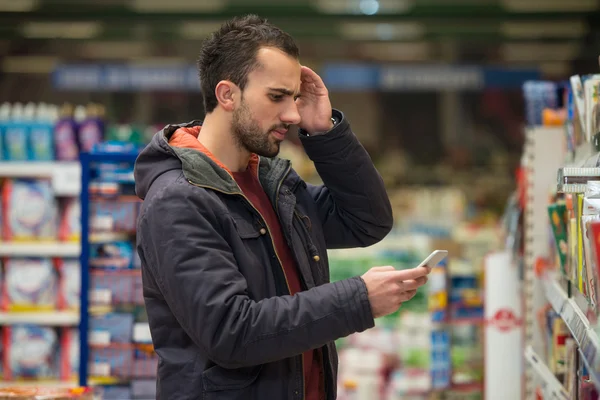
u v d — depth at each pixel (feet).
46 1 27.84
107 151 12.19
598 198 5.92
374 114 37.09
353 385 16.49
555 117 11.38
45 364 14.89
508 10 28.78
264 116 6.66
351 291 6.25
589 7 28.60
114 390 11.79
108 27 30.27
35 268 15.14
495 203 33.68
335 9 28.53
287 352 6.18
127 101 35.37
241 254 6.54
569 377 7.75
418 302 17.15
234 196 6.77
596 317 5.43
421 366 16.48
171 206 6.33
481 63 33.78
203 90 7.00
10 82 34.50
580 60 33.50
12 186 15.19
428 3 27.71
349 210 7.68
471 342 15.20
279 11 28.86
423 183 34.55
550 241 10.40
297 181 7.62
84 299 11.81
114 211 11.96
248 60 6.63
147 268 6.63
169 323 6.68
